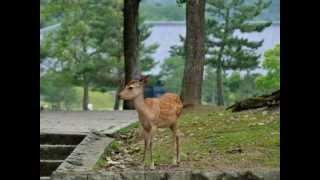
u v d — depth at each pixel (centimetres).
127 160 1337
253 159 1244
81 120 1973
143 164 1220
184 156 1294
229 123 1617
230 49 3866
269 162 1219
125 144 1513
